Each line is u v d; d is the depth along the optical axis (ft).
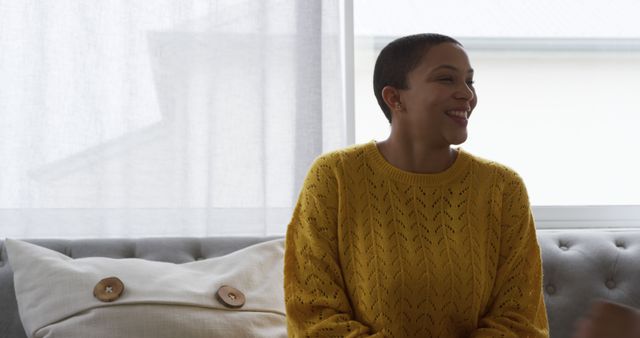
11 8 7.06
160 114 7.12
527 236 5.15
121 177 7.07
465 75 4.92
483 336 4.74
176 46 7.15
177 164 7.09
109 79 7.11
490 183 5.04
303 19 7.27
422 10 7.77
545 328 5.11
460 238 4.85
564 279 6.17
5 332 5.68
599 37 7.87
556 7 7.84
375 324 4.83
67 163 7.04
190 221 7.11
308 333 4.83
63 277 5.51
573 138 7.80
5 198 7.01
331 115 7.22
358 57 7.72
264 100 7.14
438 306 4.78
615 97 7.85
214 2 7.18
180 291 5.49
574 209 7.64
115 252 6.20
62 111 7.06
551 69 7.82
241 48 7.20
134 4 7.13
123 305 5.35
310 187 5.11
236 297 5.56
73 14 7.09
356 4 7.74
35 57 7.02
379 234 4.89
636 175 7.80
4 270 5.90
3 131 7.01
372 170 5.03
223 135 7.16
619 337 2.32
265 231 7.14
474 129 7.79
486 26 7.79
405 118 5.01
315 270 4.96
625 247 6.41
